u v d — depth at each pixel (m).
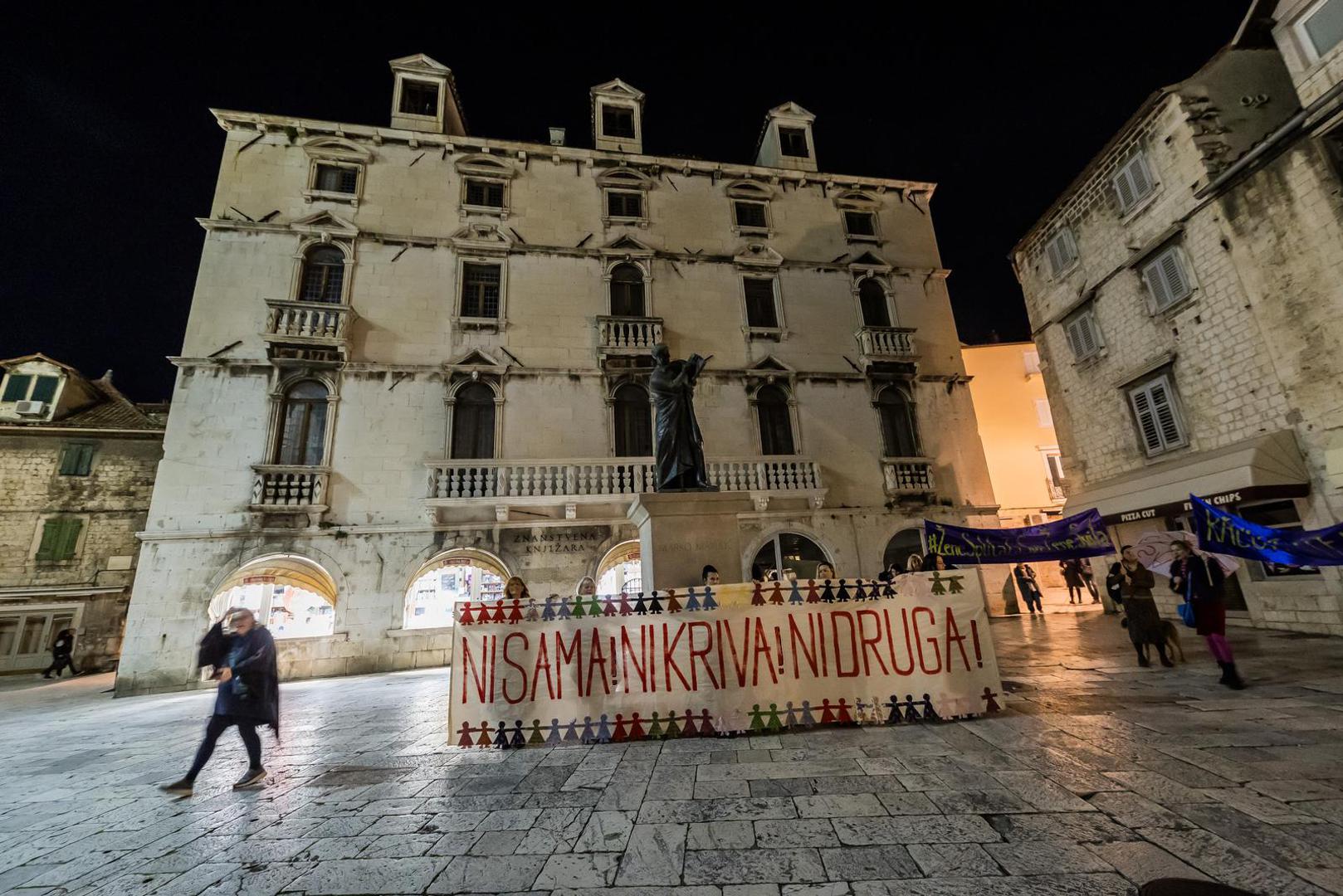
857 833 3.35
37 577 19.27
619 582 17.27
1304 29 11.12
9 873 3.37
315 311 15.45
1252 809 3.38
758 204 19.92
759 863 3.07
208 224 15.55
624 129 20.28
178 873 3.30
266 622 15.02
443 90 18.72
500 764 5.18
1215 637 6.80
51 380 20.77
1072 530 10.47
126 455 20.95
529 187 18.16
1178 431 14.02
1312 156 10.97
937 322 19.88
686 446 8.91
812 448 17.70
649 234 18.73
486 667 5.95
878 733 5.47
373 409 15.27
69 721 9.34
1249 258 12.16
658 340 17.30
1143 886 2.59
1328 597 10.91
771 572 7.84
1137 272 15.06
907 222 20.91
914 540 17.47
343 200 16.64
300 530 14.03
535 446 15.95
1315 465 11.06
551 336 16.94
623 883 2.94
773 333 18.52
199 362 14.57
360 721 7.59
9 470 19.66
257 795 4.69
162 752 6.55
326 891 3.01
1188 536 8.47
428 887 3.01
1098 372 16.55
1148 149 14.53
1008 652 10.48
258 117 16.55
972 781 4.07
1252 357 12.21
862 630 6.09
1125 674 7.80
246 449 14.32
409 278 16.53
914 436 18.50
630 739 5.70
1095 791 3.77
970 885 2.73
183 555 13.41
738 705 5.80
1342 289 10.59
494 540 14.88
